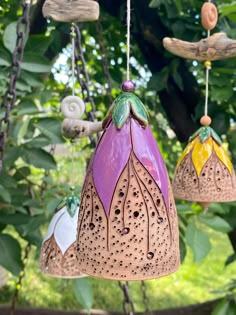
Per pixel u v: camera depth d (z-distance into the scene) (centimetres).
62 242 42
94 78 81
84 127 35
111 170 30
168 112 67
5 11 64
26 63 51
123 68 82
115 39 74
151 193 30
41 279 124
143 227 29
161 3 60
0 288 110
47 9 35
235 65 60
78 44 42
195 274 137
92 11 34
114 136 30
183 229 60
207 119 41
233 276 137
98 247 30
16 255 56
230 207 65
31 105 53
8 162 54
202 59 38
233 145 67
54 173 108
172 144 82
